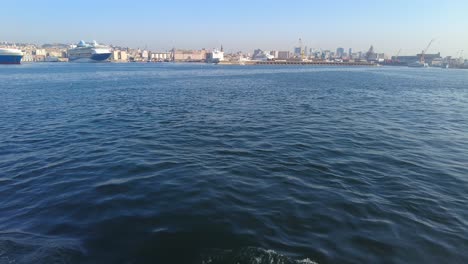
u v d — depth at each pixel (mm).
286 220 7410
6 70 97875
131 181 9867
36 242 6473
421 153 13594
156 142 15289
